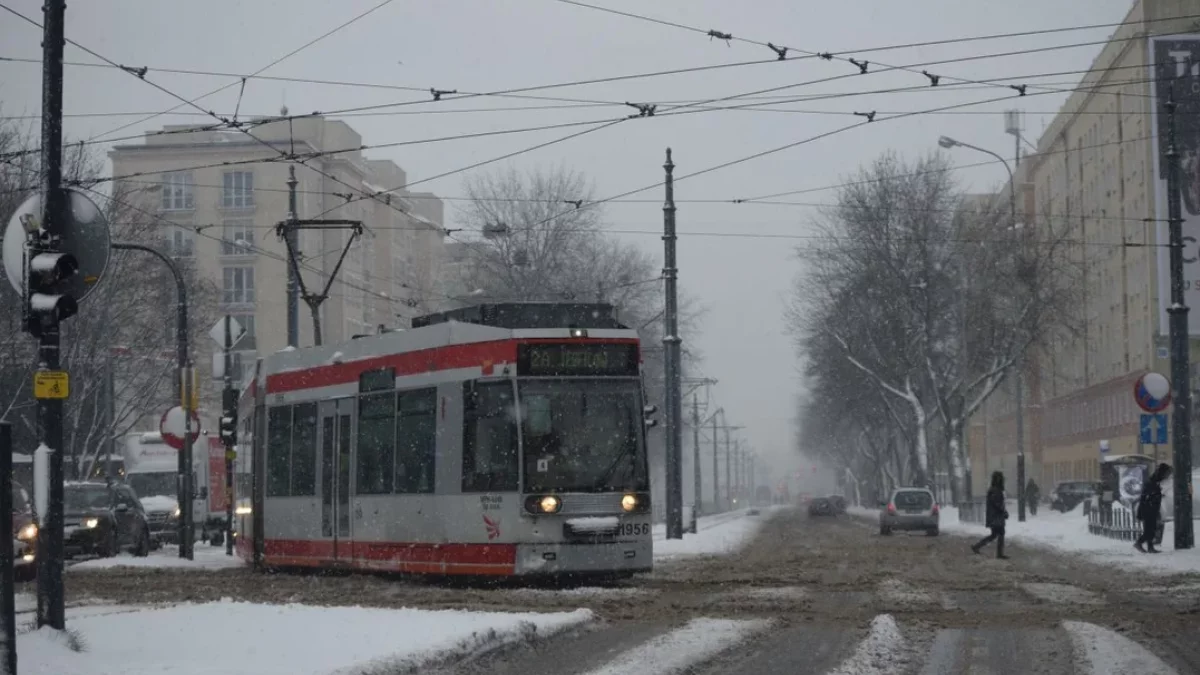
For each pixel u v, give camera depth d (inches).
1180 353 1234.6
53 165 507.2
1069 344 2810.0
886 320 2655.0
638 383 856.9
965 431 2992.1
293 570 1045.2
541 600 743.1
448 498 856.3
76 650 474.6
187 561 1225.4
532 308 863.7
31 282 490.6
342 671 420.2
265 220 3415.4
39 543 495.8
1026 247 2498.8
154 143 3472.0
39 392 497.0
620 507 833.5
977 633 580.1
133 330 2285.9
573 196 2620.6
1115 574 975.6
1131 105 3009.4
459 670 463.5
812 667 480.1
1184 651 518.0
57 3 512.1
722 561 1182.9
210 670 429.1
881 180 2591.0
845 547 1501.0
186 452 1256.8
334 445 980.6
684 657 497.4
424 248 4347.9
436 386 878.4
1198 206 1991.9
